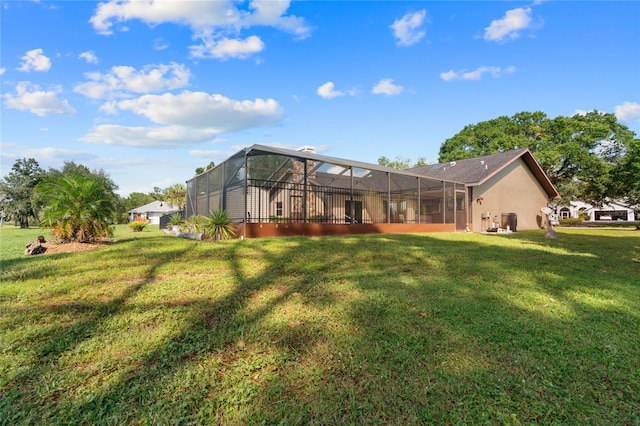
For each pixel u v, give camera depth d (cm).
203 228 1148
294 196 1474
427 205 2005
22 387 204
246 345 266
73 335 282
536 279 518
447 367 234
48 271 528
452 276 533
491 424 176
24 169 3528
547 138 3148
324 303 375
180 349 257
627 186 2489
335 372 226
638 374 228
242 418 178
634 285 486
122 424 171
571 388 211
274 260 652
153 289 428
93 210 863
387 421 177
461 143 3681
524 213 2411
